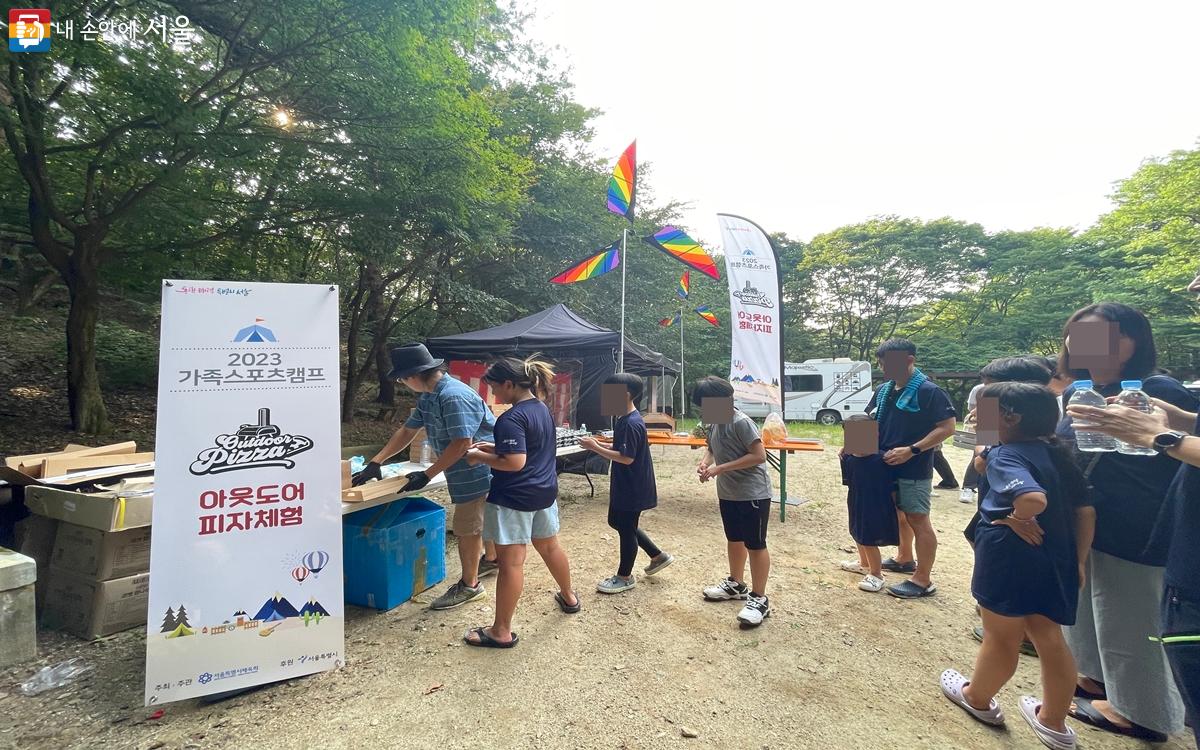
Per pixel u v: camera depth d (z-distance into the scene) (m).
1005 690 2.36
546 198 13.80
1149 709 1.94
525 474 2.60
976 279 22.25
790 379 16.98
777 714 2.12
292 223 7.16
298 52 5.26
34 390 7.43
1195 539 1.48
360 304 11.23
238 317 2.28
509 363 2.66
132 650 2.49
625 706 2.16
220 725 2.01
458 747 1.90
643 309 16.48
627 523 3.25
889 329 24.55
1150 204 15.12
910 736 2.00
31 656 2.40
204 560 2.15
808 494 6.46
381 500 2.85
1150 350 2.06
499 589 2.58
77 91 4.88
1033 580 1.86
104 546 2.60
